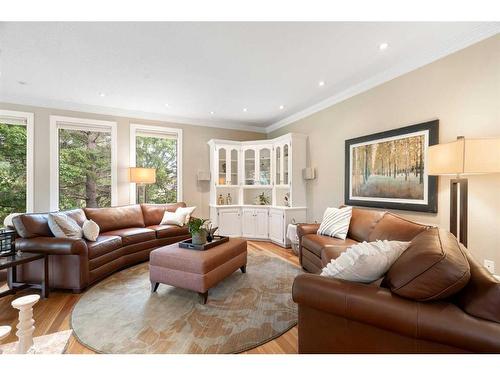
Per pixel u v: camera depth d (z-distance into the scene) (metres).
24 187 3.88
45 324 1.94
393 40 2.35
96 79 3.18
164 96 3.81
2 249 2.35
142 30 2.14
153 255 2.49
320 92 3.71
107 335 1.79
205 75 3.08
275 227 4.70
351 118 3.62
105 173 4.46
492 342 0.85
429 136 2.59
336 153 3.92
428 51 2.54
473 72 2.25
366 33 2.23
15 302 1.14
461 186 2.03
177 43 2.36
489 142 1.81
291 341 1.74
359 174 3.47
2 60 2.67
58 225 2.70
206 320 1.99
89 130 4.29
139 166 4.80
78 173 4.26
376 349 1.10
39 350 1.61
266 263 3.49
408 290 1.03
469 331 0.88
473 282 1.00
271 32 2.19
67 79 3.17
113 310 2.15
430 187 2.59
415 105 2.75
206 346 1.66
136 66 2.82
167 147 5.08
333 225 3.07
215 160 5.18
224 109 4.52
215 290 2.57
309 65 2.84
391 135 3.00
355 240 2.89
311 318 1.28
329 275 1.36
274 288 2.62
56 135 4.02
